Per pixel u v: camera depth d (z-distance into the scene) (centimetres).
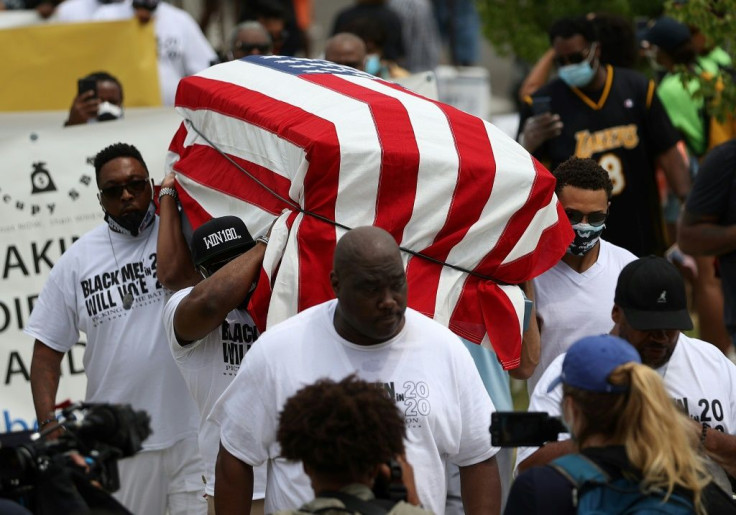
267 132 938
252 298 900
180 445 1053
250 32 1623
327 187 887
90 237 1074
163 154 1322
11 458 707
